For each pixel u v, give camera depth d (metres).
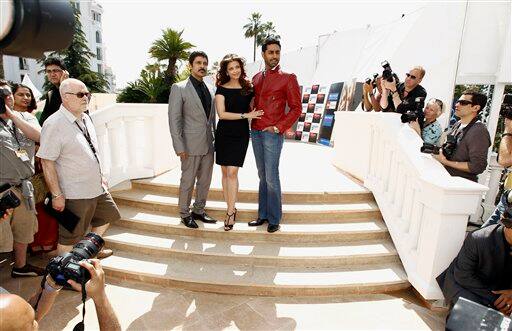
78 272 1.23
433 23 5.50
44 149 2.38
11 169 2.65
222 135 3.07
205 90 3.20
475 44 4.84
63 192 2.54
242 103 3.02
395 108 3.95
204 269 2.98
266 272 2.96
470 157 2.97
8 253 3.45
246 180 4.30
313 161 5.85
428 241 2.67
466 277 2.33
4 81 2.60
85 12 39.41
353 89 7.61
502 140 2.87
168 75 20.11
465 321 1.89
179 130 3.07
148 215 3.62
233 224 3.33
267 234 3.30
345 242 3.37
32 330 0.95
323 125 8.62
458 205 2.45
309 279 2.88
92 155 2.62
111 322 1.30
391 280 2.91
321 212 3.56
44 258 3.33
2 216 1.52
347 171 4.79
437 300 2.68
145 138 4.20
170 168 4.71
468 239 2.34
